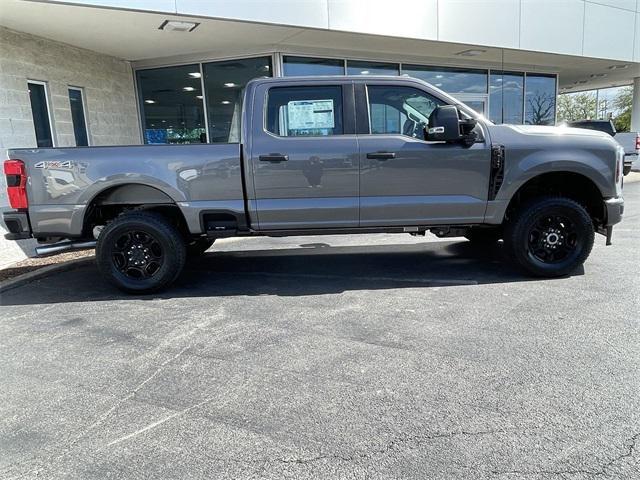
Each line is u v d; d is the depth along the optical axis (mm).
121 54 11266
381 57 12641
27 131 9211
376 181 5105
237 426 2734
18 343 3980
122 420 2826
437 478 2277
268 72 11484
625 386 3043
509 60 14203
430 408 2855
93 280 5910
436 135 4855
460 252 6836
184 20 8570
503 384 3107
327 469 2361
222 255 7133
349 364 3441
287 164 5039
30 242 7832
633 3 14203
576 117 44312
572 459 2385
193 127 12195
